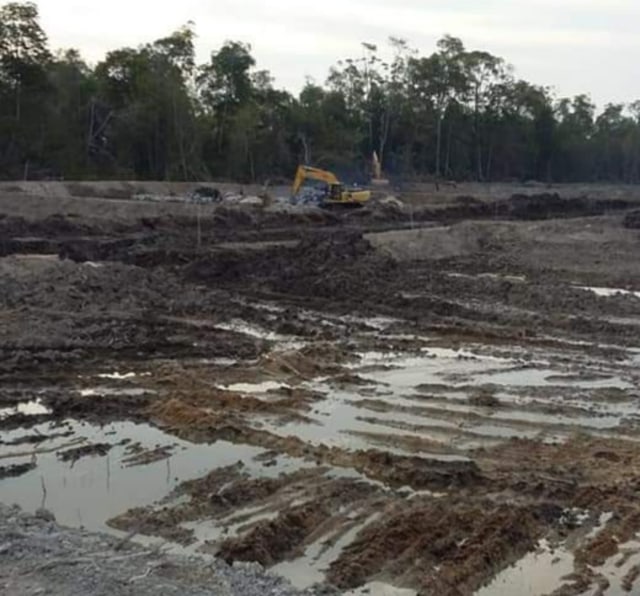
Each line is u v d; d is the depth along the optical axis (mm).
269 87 71188
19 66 52000
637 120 102688
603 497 11531
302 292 25484
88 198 40844
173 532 10469
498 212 51469
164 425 14195
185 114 59375
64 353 18016
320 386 16578
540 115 88625
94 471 12414
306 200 47250
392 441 13766
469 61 81750
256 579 8914
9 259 25406
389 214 46438
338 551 10055
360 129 79312
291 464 12719
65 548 9414
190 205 41031
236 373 17266
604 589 9250
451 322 22203
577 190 74750
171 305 22672
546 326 21766
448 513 10859
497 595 9133
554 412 15266
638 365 18453
